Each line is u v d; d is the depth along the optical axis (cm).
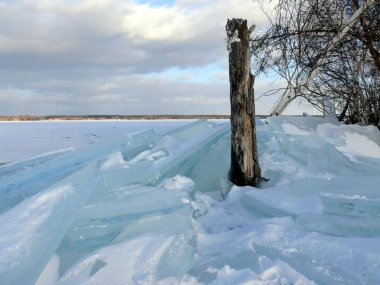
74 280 293
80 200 360
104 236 350
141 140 633
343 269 298
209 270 306
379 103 843
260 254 323
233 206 450
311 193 432
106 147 564
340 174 511
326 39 812
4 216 333
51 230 319
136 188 431
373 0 730
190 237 356
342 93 853
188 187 450
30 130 3694
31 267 282
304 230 362
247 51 473
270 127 631
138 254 322
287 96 834
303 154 557
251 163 489
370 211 377
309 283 283
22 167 589
